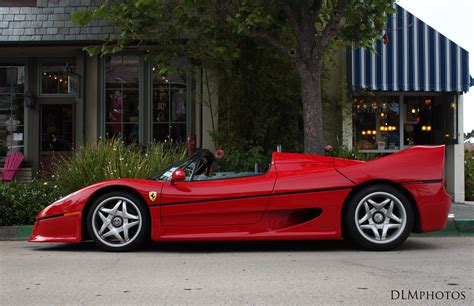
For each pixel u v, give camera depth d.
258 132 10.74
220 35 9.81
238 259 5.95
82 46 11.31
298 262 5.73
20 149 12.30
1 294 4.53
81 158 9.16
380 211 6.18
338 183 6.12
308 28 8.52
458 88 10.90
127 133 11.86
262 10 8.35
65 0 11.46
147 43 11.09
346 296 4.33
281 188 6.13
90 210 6.35
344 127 11.30
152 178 6.64
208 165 6.55
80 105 11.71
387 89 10.88
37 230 6.38
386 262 5.66
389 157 6.26
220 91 11.03
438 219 6.16
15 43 11.09
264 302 4.19
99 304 4.20
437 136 11.72
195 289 4.61
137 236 6.31
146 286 4.74
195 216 6.16
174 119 11.82
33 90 12.23
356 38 9.35
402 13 10.89
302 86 8.55
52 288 4.71
